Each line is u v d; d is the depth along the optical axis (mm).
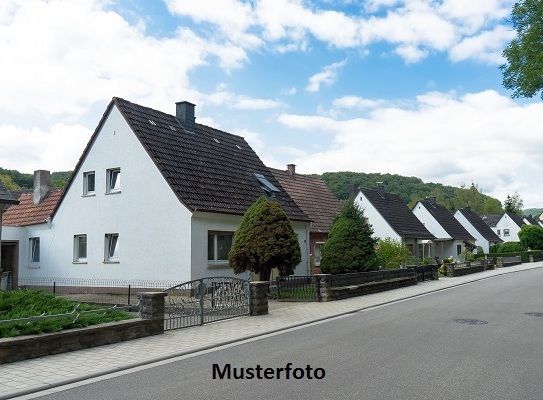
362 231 21891
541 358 8125
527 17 18062
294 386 6633
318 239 30062
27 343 8125
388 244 28500
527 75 17500
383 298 18359
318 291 17312
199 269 19281
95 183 21953
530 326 11484
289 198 26094
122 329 9812
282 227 17516
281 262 17531
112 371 7492
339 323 12406
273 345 9570
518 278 30469
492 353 8523
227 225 20891
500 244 70312
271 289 18375
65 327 9094
